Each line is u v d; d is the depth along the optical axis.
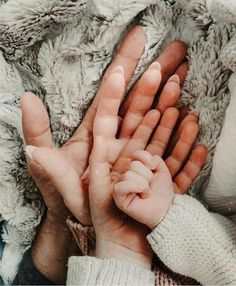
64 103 0.59
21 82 0.61
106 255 0.56
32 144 0.55
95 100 0.60
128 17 0.55
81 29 0.57
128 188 0.51
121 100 0.59
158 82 0.57
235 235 0.56
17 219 0.64
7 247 0.67
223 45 0.56
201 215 0.54
